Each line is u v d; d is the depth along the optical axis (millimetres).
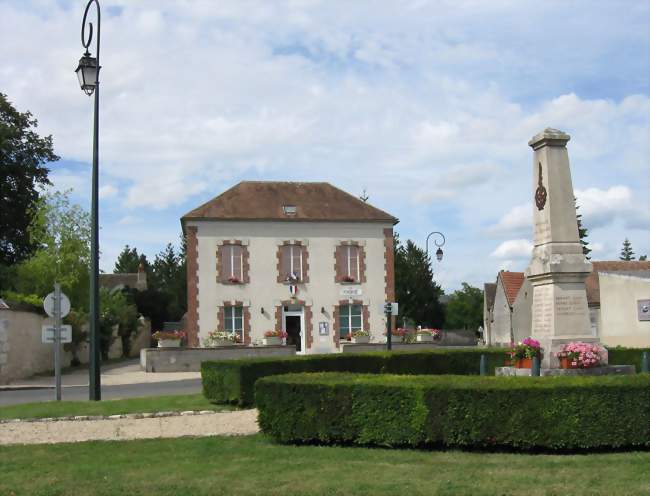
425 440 10180
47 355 33438
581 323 15555
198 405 15656
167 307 63594
